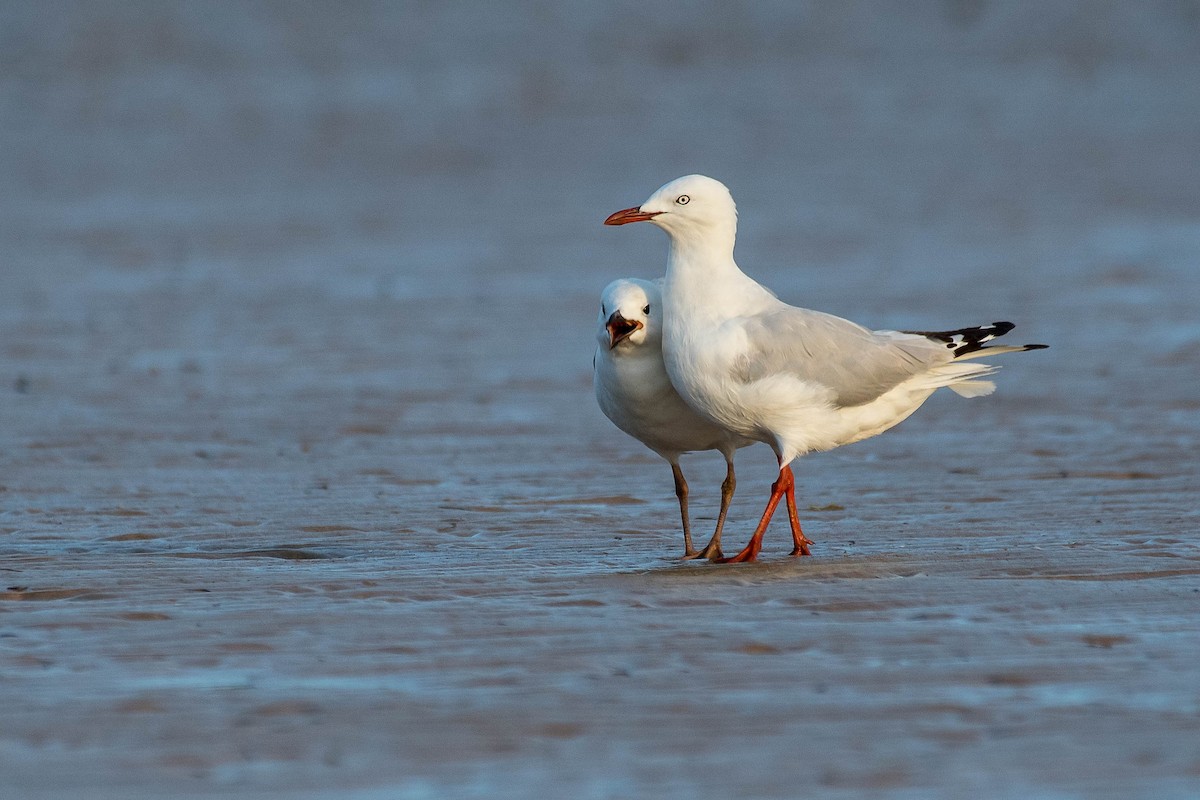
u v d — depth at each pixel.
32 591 9.83
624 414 11.29
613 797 6.42
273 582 10.09
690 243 10.88
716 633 8.73
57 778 6.64
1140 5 68.50
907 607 9.30
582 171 42.69
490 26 64.94
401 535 11.98
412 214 36.06
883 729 7.14
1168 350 20.03
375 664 8.17
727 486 11.33
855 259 29.08
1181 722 7.18
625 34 64.31
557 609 9.32
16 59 57.34
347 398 18.16
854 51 63.47
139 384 18.95
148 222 34.97
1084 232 31.84
